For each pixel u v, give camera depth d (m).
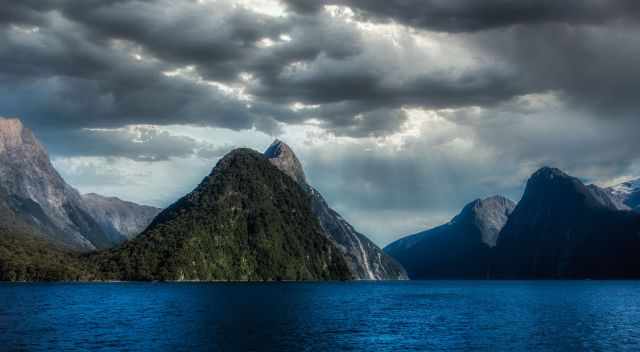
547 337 123.12
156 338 113.94
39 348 101.62
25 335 116.94
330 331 130.75
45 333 120.12
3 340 110.00
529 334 128.00
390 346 110.19
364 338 120.25
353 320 156.62
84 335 117.44
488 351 105.06
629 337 123.50
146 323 139.50
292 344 110.06
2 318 148.50
